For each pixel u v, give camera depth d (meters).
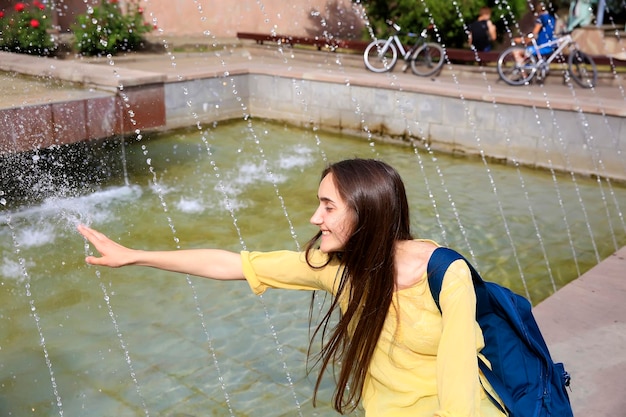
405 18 12.78
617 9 15.21
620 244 6.20
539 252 5.98
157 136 10.05
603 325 3.64
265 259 1.92
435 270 1.61
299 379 3.94
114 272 5.35
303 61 13.31
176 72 10.76
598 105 8.16
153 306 4.84
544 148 8.63
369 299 1.67
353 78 10.26
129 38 13.55
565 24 15.57
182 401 3.74
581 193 7.71
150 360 4.15
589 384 3.08
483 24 11.95
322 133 10.62
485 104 9.02
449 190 7.73
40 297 4.93
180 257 1.95
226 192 7.48
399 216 1.67
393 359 1.72
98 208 6.75
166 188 7.51
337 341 1.78
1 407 3.65
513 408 1.69
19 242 5.83
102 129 6.74
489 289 1.73
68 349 4.26
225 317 4.70
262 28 17.22
